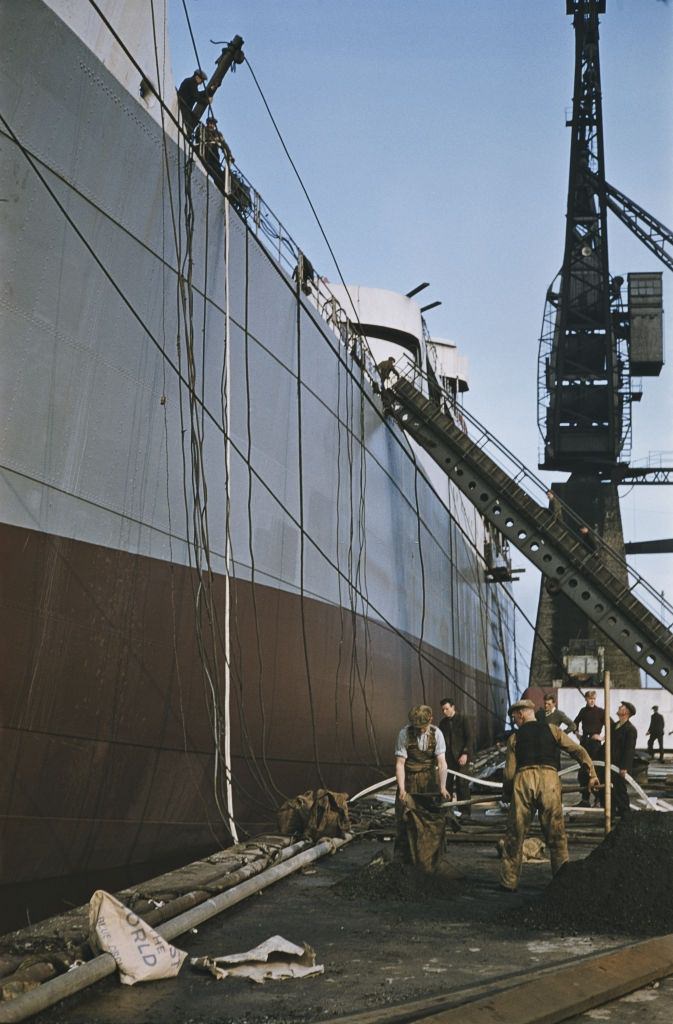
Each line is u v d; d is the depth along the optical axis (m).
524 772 8.38
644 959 5.68
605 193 40.78
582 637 43.09
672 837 7.36
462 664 32.47
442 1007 4.65
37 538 9.30
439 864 8.63
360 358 19.92
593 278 40.56
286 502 15.16
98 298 10.20
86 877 10.11
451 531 30.94
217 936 6.66
